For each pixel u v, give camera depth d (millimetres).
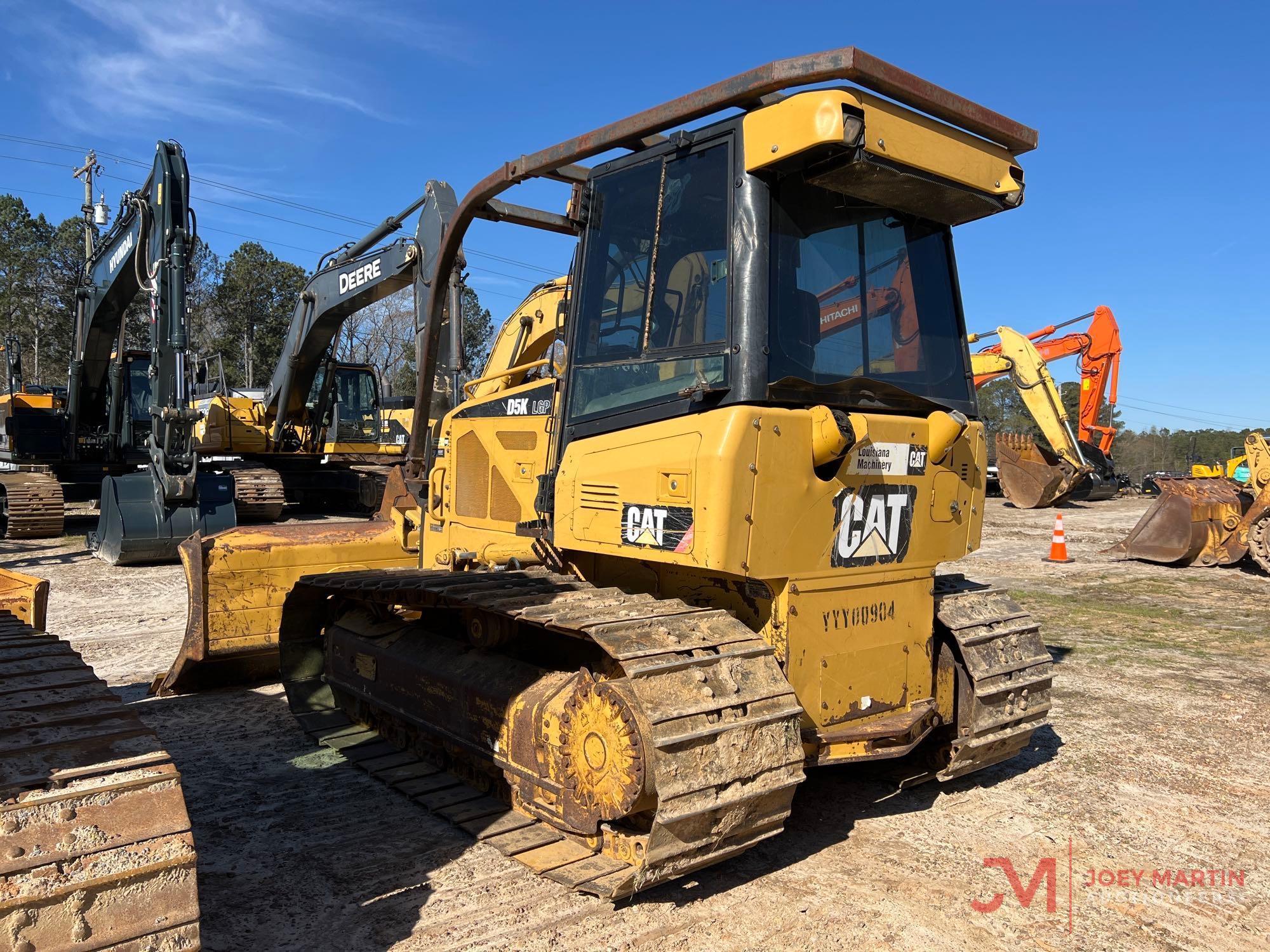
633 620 3350
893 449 3873
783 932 3225
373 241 9352
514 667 4215
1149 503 23406
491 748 4141
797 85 3451
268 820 4117
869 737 3756
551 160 4367
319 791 4473
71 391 14938
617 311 4020
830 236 3812
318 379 18328
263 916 3262
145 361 16219
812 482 3564
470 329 49531
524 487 4734
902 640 4031
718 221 3605
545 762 3775
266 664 6301
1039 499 20891
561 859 3562
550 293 5496
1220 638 8258
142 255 11609
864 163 3418
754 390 3400
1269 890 3654
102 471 15711
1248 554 12297
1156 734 5598
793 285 3617
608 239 4113
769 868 3736
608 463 3822
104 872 2082
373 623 5359
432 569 5438
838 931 3244
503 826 3928
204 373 11859
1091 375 24516
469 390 6191
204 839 3916
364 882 3529
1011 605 4844
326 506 19188
